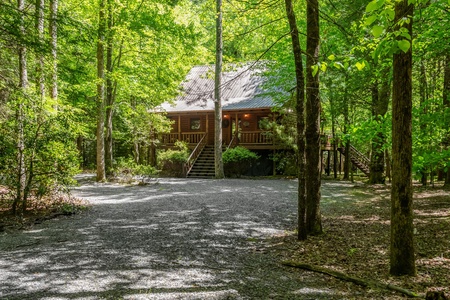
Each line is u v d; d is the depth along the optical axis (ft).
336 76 47.19
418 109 23.08
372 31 9.05
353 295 12.42
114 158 88.33
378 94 51.06
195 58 64.18
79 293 12.42
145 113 71.15
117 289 12.85
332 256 17.37
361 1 36.52
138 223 25.02
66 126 29.22
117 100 71.26
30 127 27.17
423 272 14.62
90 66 48.65
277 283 13.66
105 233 21.98
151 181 57.26
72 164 30.50
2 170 26.32
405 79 13.57
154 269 15.26
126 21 57.21
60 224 24.49
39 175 28.58
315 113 21.75
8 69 31.60
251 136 75.87
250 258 17.08
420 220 25.70
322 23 41.34
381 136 25.73
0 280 13.70
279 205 33.37
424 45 24.53
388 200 37.55
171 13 57.88
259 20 56.03
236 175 68.74
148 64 61.36
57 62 29.48
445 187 47.39
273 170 71.87
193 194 41.29
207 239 20.80
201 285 13.37
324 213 29.71
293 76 59.77
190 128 87.66
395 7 13.20
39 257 16.87
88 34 28.78
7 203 29.19
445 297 11.34
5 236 20.92
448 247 18.28
